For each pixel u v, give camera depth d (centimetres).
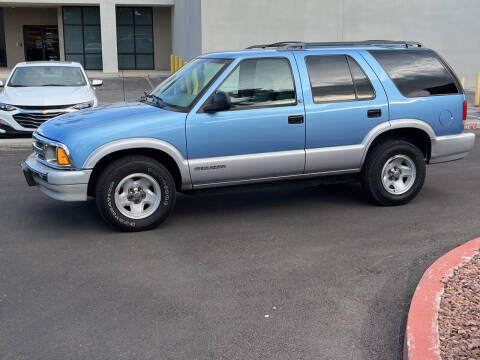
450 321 369
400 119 674
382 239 574
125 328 393
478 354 329
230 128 607
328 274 486
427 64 699
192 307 424
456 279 438
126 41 2980
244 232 602
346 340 375
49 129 611
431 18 2136
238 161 616
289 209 691
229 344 370
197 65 676
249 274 487
